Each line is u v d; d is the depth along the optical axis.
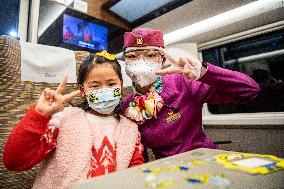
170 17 2.36
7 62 1.19
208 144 1.28
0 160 1.13
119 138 1.04
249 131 2.35
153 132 1.22
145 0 2.22
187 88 1.32
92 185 0.49
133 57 1.28
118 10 2.40
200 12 2.19
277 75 2.28
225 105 2.62
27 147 0.84
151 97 1.24
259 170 0.54
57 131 1.00
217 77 1.04
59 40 2.10
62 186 0.85
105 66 1.03
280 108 2.27
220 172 0.54
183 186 0.46
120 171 0.57
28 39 1.98
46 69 1.36
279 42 2.25
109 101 1.03
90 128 1.03
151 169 0.58
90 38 2.32
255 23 2.19
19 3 1.97
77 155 0.93
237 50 2.50
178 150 1.21
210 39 2.53
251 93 1.08
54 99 0.86
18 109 1.22
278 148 2.15
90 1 2.28
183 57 1.02
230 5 2.05
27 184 1.20
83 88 1.09
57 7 2.07
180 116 1.23
